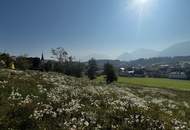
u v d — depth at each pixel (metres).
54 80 26.84
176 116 17.78
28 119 11.84
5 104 13.38
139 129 12.54
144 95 32.62
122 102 18.02
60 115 13.20
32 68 101.62
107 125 12.52
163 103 25.27
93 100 17.67
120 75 188.50
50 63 113.38
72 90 20.59
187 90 73.81
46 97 16.45
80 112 13.81
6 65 63.81
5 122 11.30
